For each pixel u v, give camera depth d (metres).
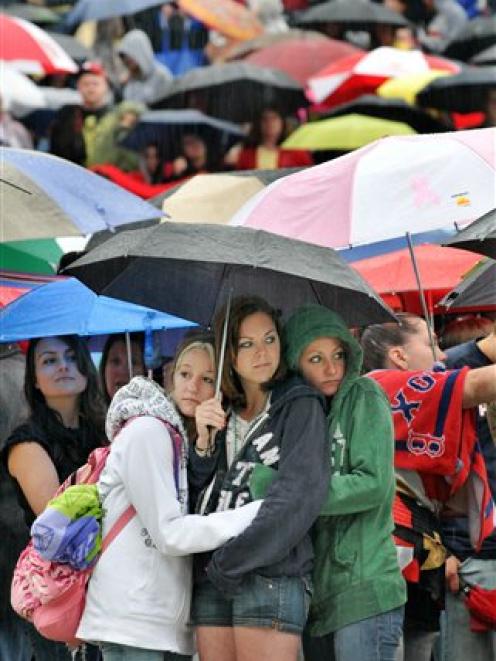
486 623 18.08
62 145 38.56
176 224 15.53
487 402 17.09
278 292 16.64
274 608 15.08
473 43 42.34
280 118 39.16
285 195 18.42
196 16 41.66
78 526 15.45
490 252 17.02
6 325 20.17
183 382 15.93
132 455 15.40
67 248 25.09
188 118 38.41
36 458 19.45
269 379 15.58
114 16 40.94
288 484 14.98
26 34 36.62
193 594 15.76
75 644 15.95
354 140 36.47
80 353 20.08
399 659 15.81
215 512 15.38
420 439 17.19
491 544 17.98
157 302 16.80
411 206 17.77
